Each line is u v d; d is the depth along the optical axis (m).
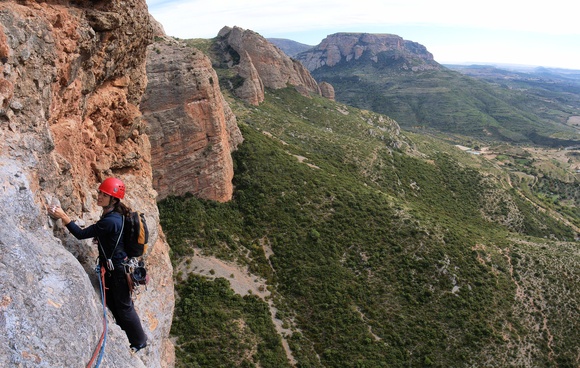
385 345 45.62
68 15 10.37
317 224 61.84
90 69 11.91
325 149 100.06
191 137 56.62
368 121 144.25
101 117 13.61
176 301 47.47
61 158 9.80
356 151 102.31
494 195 105.19
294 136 103.06
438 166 113.12
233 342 42.62
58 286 6.96
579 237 99.38
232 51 141.50
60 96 10.47
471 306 50.34
